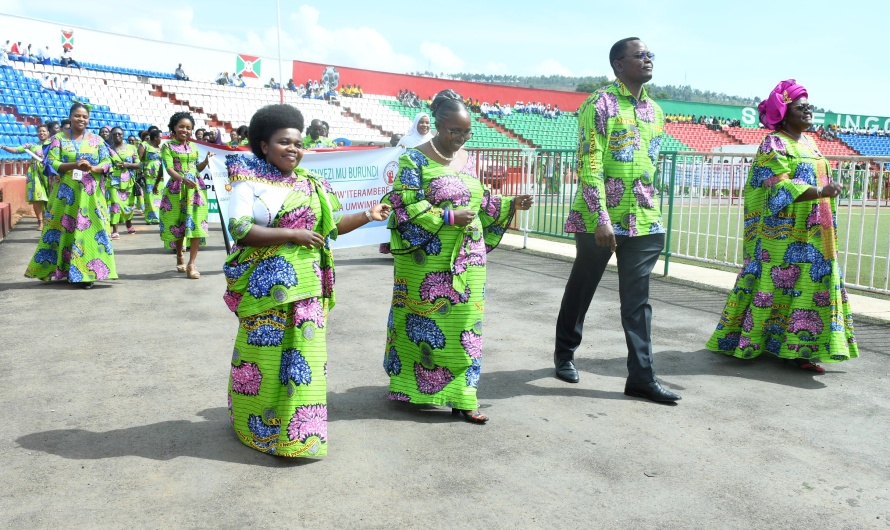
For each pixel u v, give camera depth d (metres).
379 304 6.73
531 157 10.37
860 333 5.89
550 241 11.11
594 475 3.25
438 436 3.69
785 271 4.85
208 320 6.04
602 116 4.20
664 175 8.57
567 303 4.58
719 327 5.14
